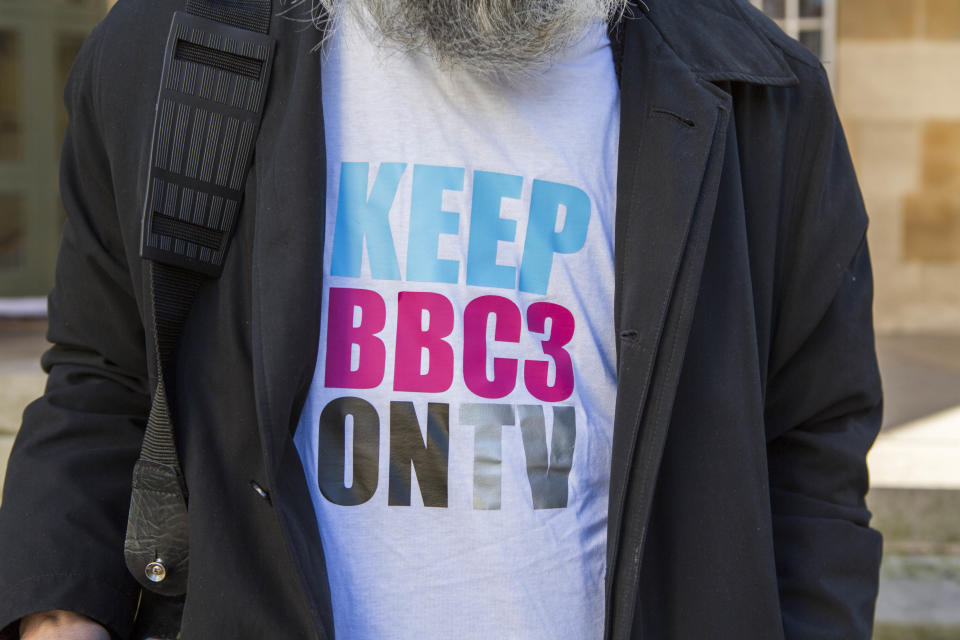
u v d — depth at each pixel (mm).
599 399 1066
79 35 4789
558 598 1013
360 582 984
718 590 1040
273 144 1005
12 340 3861
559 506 1025
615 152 1096
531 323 1043
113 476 1089
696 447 1050
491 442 1007
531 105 1070
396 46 1035
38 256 4816
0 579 1016
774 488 1180
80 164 1095
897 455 2959
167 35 1042
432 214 1031
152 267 985
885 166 5438
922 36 5305
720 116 1063
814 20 4672
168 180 990
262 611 959
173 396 1002
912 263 5508
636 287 1027
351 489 999
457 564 993
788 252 1142
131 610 1073
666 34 1116
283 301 961
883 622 2516
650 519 1055
